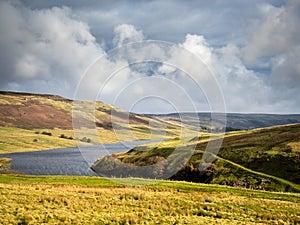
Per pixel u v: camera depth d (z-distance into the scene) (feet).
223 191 88.48
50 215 53.26
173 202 69.72
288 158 143.02
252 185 124.36
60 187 85.40
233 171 136.77
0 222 47.57
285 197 83.61
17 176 118.73
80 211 58.18
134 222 53.16
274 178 126.31
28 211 54.90
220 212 63.82
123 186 88.94
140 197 73.10
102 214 56.80
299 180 124.47
